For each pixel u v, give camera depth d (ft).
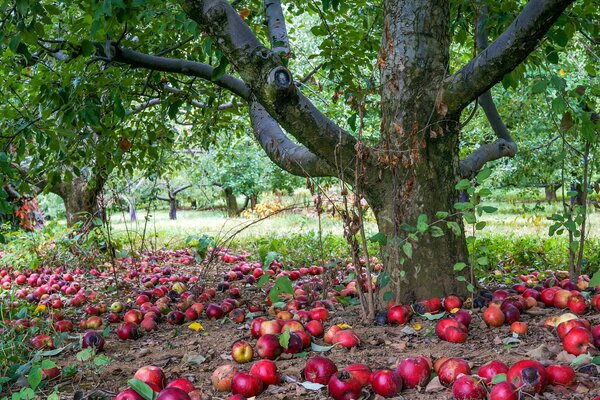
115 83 18.95
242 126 32.40
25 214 40.09
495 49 14.38
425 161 16.03
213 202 126.41
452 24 22.62
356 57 23.27
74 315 20.51
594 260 24.76
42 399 10.96
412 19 16.30
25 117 19.04
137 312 17.85
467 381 9.11
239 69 14.79
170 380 11.70
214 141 29.43
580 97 18.34
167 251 40.81
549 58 18.80
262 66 14.55
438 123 15.94
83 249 30.91
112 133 21.62
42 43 18.78
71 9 20.10
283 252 30.30
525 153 37.11
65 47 18.24
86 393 10.69
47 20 15.47
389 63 16.49
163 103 23.85
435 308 15.40
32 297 23.24
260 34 24.27
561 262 27.20
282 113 14.96
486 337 13.42
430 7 16.37
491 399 8.79
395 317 14.85
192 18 14.66
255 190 91.91
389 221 16.25
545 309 15.83
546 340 12.80
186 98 24.14
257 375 10.56
